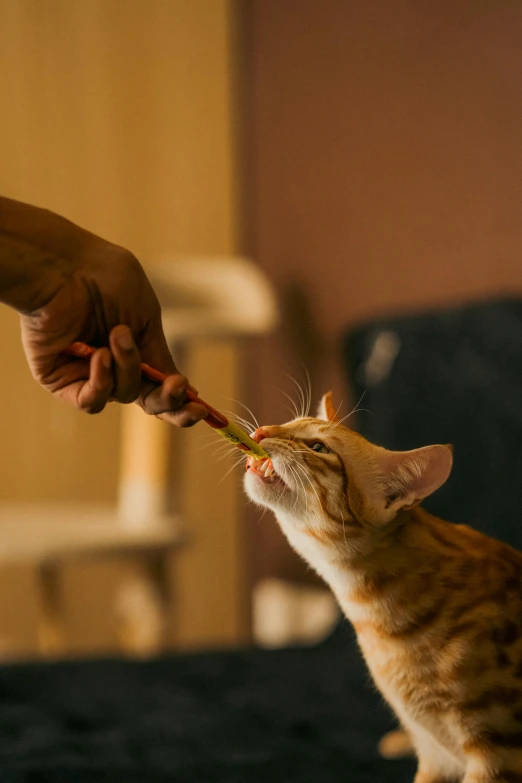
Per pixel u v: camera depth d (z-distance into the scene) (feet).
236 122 12.16
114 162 11.51
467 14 9.08
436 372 8.52
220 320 9.26
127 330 3.24
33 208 3.42
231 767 5.16
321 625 10.61
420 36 9.66
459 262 9.24
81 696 6.47
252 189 12.24
